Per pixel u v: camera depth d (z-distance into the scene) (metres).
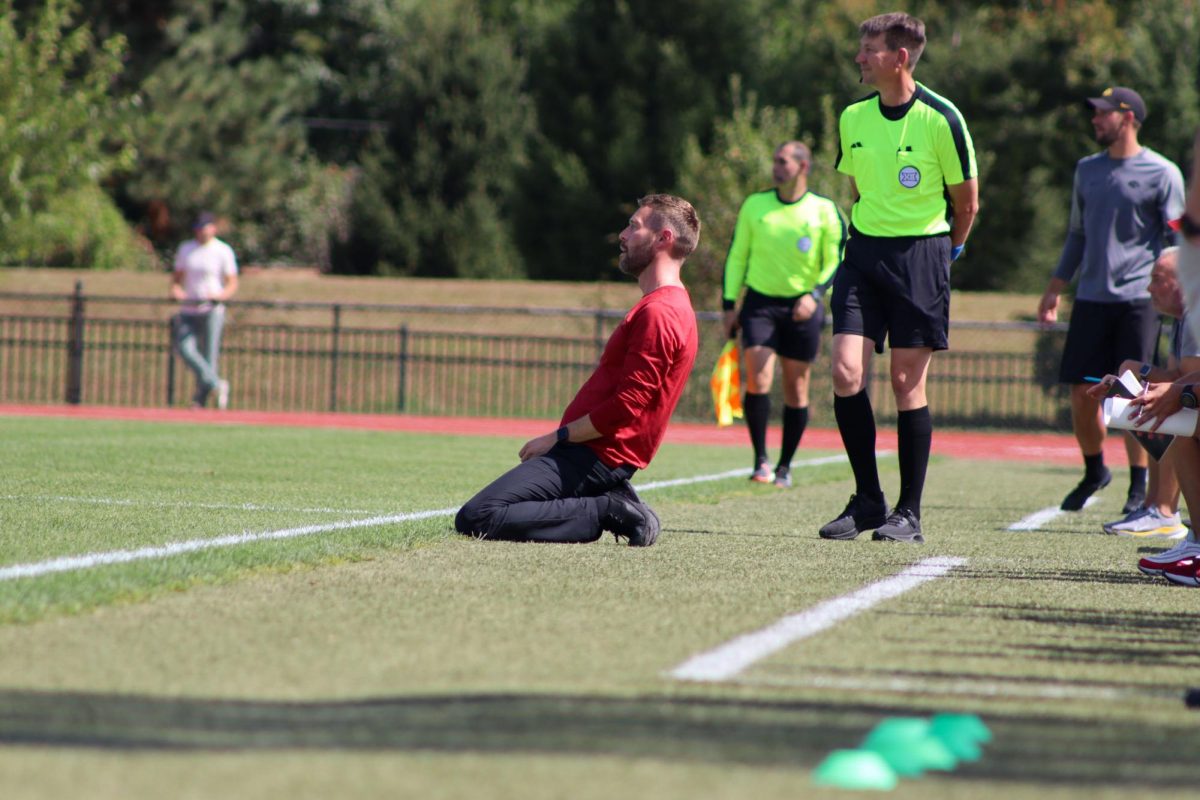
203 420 54.19
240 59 151.62
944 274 21.25
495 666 10.55
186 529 18.75
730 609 13.58
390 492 25.84
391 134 134.88
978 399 77.81
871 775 7.61
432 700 9.35
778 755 8.18
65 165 90.81
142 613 12.43
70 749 8.05
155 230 137.25
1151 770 8.12
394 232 128.62
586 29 116.25
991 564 18.11
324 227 139.38
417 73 133.12
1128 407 17.42
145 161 132.88
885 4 116.88
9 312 83.94
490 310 67.88
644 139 113.19
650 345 18.80
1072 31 101.44
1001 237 112.62
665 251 19.41
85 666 10.23
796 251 31.73
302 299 85.75
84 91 92.69
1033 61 101.56
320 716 8.88
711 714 9.14
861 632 12.50
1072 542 21.38
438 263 130.12
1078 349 26.83
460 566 16.11
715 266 72.75
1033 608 14.31
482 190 130.75
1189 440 17.50
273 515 20.98
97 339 81.12
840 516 21.08
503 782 7.53
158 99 132.00
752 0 117.25
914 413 21.17
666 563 17.05
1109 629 13.19
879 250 21.23
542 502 18.86
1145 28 83.06
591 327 81.25
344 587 14.24
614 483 19.19
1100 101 26.30
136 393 69.38
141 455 33.34
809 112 114.31
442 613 12.88
